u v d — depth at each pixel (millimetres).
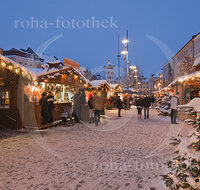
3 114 9219
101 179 3535
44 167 4098
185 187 2211
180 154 2357
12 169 3975
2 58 7086
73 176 3652
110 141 6621
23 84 9125
